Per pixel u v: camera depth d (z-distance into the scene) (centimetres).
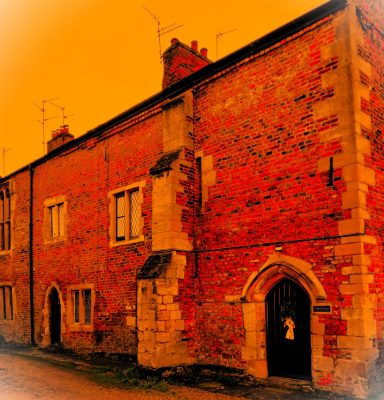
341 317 761
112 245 1284
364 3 859
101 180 1364
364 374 718
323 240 807
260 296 925
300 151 866
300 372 866
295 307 884
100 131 1377
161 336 971
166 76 1260
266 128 935
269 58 945
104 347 1264
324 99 837
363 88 822
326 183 816
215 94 1059
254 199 941
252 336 911
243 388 840
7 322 1777
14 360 1283
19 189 1808
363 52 839
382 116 874
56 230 1577
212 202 1036
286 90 905
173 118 1109
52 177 1608
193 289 1052
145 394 816
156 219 1068
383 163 855
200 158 1084
